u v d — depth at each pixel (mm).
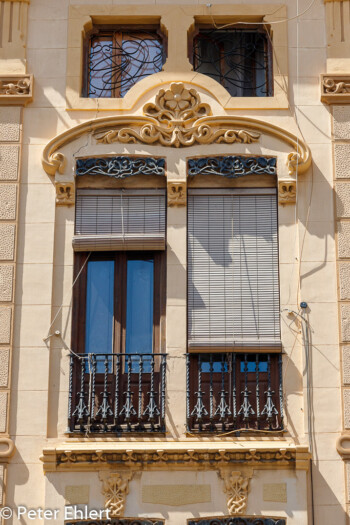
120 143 18516
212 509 16531
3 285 17750
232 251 18062
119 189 18406
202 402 17266
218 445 16750
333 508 16625
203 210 18281
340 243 17984
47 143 18484
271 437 17062
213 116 18609
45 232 18109
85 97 19141
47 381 17312
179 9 19453
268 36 19453
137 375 17469
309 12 19453
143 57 19500
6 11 19422
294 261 17953
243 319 17672
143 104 18891
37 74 19078
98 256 18234
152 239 17953
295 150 18500
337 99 18828
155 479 16656
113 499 16547
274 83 19000
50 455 16641
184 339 17562
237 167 18406
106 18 19516
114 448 16641
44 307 17703
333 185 18344
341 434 16984
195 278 17906
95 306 17969
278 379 17375
